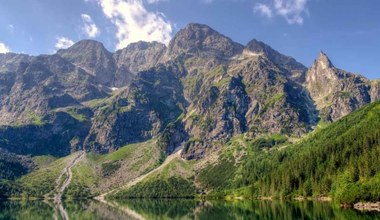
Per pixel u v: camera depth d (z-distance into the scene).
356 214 178.50
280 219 176.62
